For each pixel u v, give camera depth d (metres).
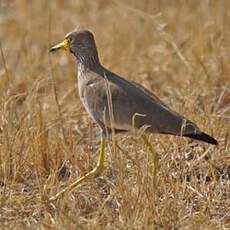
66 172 14.35
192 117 15.34
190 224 12.34
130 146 14.79
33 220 12.73
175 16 20.98
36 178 13.77
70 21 21.59
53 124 15.34
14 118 15.49
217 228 12.49
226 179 14.02
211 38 18.66
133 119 13.33
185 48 19.11
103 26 21.27
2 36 21.31
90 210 12.97
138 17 21.02
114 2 20.27
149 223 12.27
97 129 15.95
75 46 14.43
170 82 17.92
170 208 12.60
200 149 14.76
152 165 13.55
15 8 22.45
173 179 13.85
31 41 20.62
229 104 16.70
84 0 22.84
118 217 12.56
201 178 13.73
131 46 19.44
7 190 13.63
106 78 13.68
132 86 13.92
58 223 12.27
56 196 13.16
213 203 13.16
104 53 19.08
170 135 14.80
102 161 13.81
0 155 14.00
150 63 18.58
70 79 18.17
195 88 17.02
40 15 22.08
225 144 14.75
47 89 16.92
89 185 13.72
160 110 13.58
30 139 14.31
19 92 17.31
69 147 14.39
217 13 20.25
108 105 13.66
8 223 12.66
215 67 17.70
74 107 16.50
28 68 18.31
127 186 13.05
